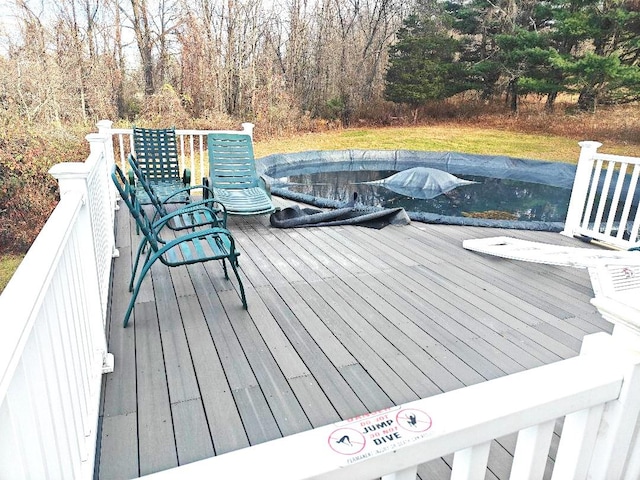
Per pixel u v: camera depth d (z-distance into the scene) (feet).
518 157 36.06
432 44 40.88
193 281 10.66
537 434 2.96
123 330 8.40
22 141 25.03
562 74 37.06
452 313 9.50
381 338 8.39
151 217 15.83
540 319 9.37
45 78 26.73
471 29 40.91
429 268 12.04
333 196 26.32
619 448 3.29
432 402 2.70
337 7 38.52
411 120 42.32
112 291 10.03
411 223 16.46
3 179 24.14
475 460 2.75
